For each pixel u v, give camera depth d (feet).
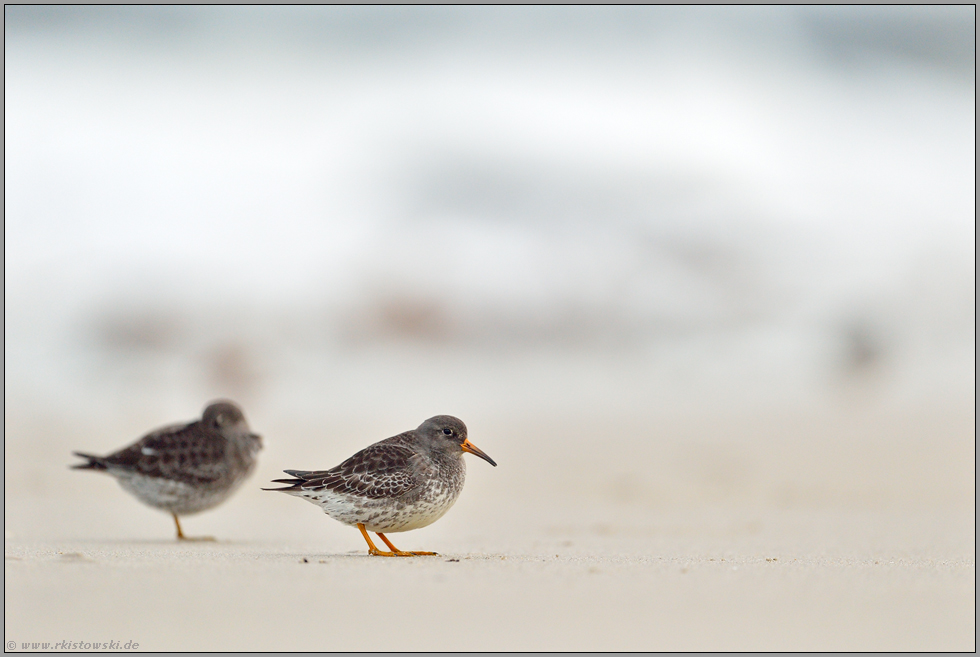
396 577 21.67
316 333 76.28
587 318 78.59
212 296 79.41
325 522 39.06
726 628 17.92
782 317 77.36
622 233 87.15
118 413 62.90
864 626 18.13
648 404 65.98
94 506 41.93
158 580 20.95
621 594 20.16
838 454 53.98
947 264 82.17
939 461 52.01
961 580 21.95
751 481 48.34
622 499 44.55
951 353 71.46
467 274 83.30
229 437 34.04
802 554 27.04
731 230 86.22
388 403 66.13
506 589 20.52
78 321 74.49
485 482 48.88
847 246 85.10
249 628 17.65
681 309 79.10
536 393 68.23
